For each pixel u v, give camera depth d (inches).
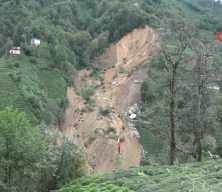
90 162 2513.5
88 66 4877.0
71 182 1412.4
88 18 5664.4
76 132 3348.9
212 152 1795.0
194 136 1683.1
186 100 1663.4
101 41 5083.7
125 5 5216.5
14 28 4982.8
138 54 4532.5
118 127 3223.4
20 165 1307.8
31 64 4303.6
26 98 3346.5
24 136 1317.7
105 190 1162.0
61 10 5615.2
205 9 6112.2
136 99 3725.4
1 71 3828.7
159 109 1668.3
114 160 2765.7
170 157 1615.4
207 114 1657.2
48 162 1424.7
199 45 1675.7
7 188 1290.6
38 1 5629.9
